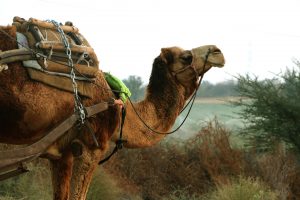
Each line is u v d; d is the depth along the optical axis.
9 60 6.95
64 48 7.57
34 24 7.51
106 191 13.48
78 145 7.80
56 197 7.96
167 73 9.09
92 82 7.84
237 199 13.29
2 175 7.29
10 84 6.98
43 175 13.38
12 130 7.18
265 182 15.77
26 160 6.95
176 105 9.10
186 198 15.69
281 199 15.22
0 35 7.16
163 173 16.48
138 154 16.55
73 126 7.72
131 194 15.52
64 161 7.92
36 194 12.50
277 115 18.47
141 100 9.06
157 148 16.72
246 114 19.23
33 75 7.14
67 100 7.52
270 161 16.75
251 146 18.45
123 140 8.55
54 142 7.66
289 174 16.42
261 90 18.64
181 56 9.10
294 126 18.11
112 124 8.19
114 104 7.98
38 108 7.21
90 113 7.59
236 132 19.83
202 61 9.14
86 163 7.92
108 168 15.86
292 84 19.39
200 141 17.28
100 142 8.06
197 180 16.45
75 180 7.88
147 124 8.82
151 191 16.11
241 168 16.41
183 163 16.77
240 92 19.19
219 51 9.22
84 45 7.96
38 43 7.33
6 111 7.01
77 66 7.66
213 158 16.67
